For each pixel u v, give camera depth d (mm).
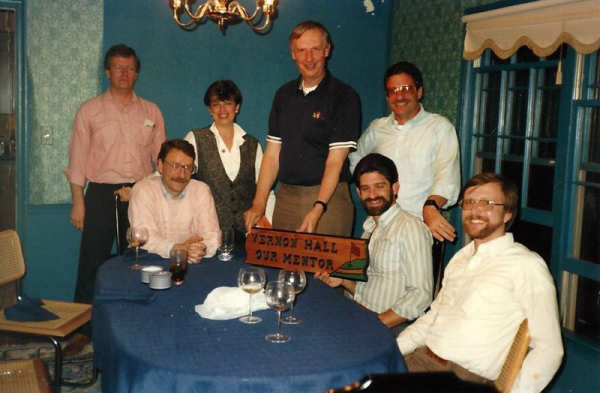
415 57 4316
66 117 4137
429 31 4141
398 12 4547
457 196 3260
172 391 1511
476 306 1917
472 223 2002
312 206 3309
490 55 3641
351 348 1697
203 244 2684
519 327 1682
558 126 3020
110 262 2691
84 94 4156
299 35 3084
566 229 2994
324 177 3133
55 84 4078
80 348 3529
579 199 2975
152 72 4258
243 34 4418
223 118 3619
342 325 1895
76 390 3027
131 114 3920
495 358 1882
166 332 1793
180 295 2186
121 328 1818
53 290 4234
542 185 3219
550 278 1864
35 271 4176
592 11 2709
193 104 4375
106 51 4152
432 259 2748
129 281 2367
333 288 2352
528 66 3258
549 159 3178
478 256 2006
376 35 4691
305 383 1515
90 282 3818
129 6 4156
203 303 2086
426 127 3340
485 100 3729
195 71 4352
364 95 4738
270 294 1786
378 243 2570
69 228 4215
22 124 4035
